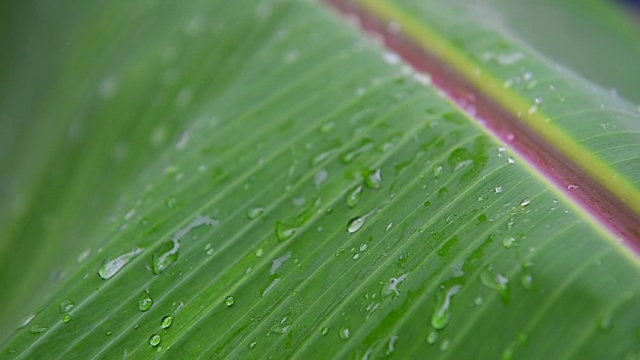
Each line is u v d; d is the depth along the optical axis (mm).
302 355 270
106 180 386
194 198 315
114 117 404
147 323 289
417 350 262
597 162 293
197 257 299
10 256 390
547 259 266
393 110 323
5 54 497
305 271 288
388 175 303
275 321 280
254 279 290
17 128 447
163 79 400
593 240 268
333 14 375
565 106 312
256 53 375
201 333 283
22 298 365
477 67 334
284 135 326
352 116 325
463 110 316
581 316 256
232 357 277
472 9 396
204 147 334
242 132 335
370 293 274
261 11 388
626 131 301
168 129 383
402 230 287
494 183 289
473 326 261
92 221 376
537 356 253
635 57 475
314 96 339
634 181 286
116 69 420
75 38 448
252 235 300
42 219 393
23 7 502
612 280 260
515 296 262
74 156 404
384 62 346
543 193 283
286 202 306
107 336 288
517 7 485
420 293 269
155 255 302
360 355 266
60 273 332
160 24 417
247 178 316
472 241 275
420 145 307
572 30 489
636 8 522
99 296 296
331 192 304
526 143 306
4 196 422
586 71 444
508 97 320
